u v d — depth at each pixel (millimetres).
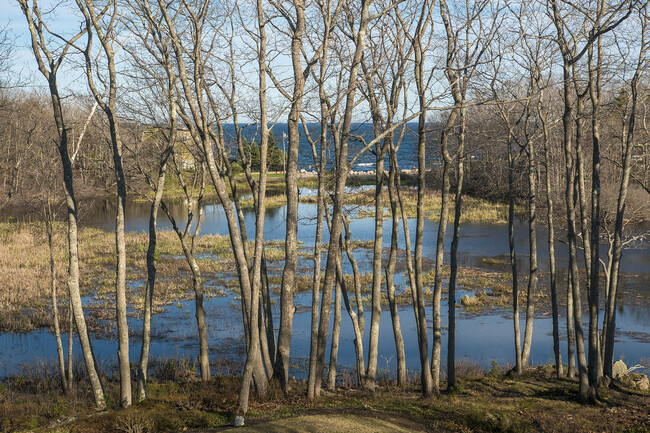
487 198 58281
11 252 34438
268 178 82438
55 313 14141
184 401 11602
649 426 11016
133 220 55156
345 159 11992
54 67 11398
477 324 23359
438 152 23125
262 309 14414
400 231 47156
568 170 13781
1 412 11305
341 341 21109
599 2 13359
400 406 11984
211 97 13438
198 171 15648
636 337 21422
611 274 14836
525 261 36125
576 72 14336
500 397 13672
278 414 10719
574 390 14227
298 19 11688
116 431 9789
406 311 25109
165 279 31016
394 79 13812
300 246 41062
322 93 12578
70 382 13984
